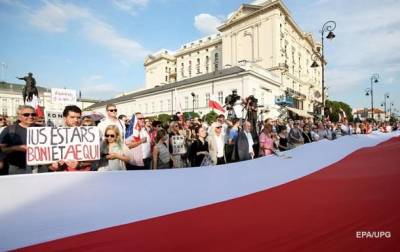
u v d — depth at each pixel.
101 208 2.42
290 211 2.32
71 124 3.96
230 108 14.67
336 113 58.00
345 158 5.86
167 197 2.84
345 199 2.58
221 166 4.68
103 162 4.25
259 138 7.70
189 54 78.25
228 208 2.51
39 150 3.63
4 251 1.66
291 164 5.20
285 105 43.16
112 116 4.79
